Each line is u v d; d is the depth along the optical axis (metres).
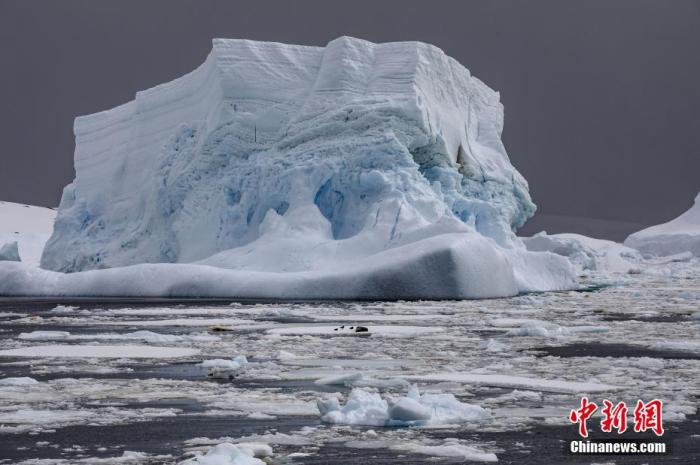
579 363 17.34
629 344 21.12
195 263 46.47
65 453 9.87
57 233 61.50
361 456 9.66
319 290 40.12
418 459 9.53
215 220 49.81
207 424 11.44
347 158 47.66
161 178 53.94
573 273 50.53
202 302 38.59
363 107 49.16
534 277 48.34
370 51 53.03
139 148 59.59
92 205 61.41
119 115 63.09
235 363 17.05
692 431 10.93
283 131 50.72
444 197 50.81
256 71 52.75
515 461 9.51
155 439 10.55
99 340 22.28
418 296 39.22
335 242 44.47
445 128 53.06
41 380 15.39
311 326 26.25
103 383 14.87
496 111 61.88
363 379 14.97
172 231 52.25
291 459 9.52
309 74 53.41
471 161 54.88
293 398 13.35
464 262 39.81
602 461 9.50
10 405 12.78
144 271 44.44
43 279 46.34
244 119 51.47
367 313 31.52
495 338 22.66
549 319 29.48
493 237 51.44
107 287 44.75
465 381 14.98
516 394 13.54
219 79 52.28
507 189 56.69
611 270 76.50
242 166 50.56
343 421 11.51
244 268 44.19
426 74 52.72
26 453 9.87
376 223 44.94
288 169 47.97
